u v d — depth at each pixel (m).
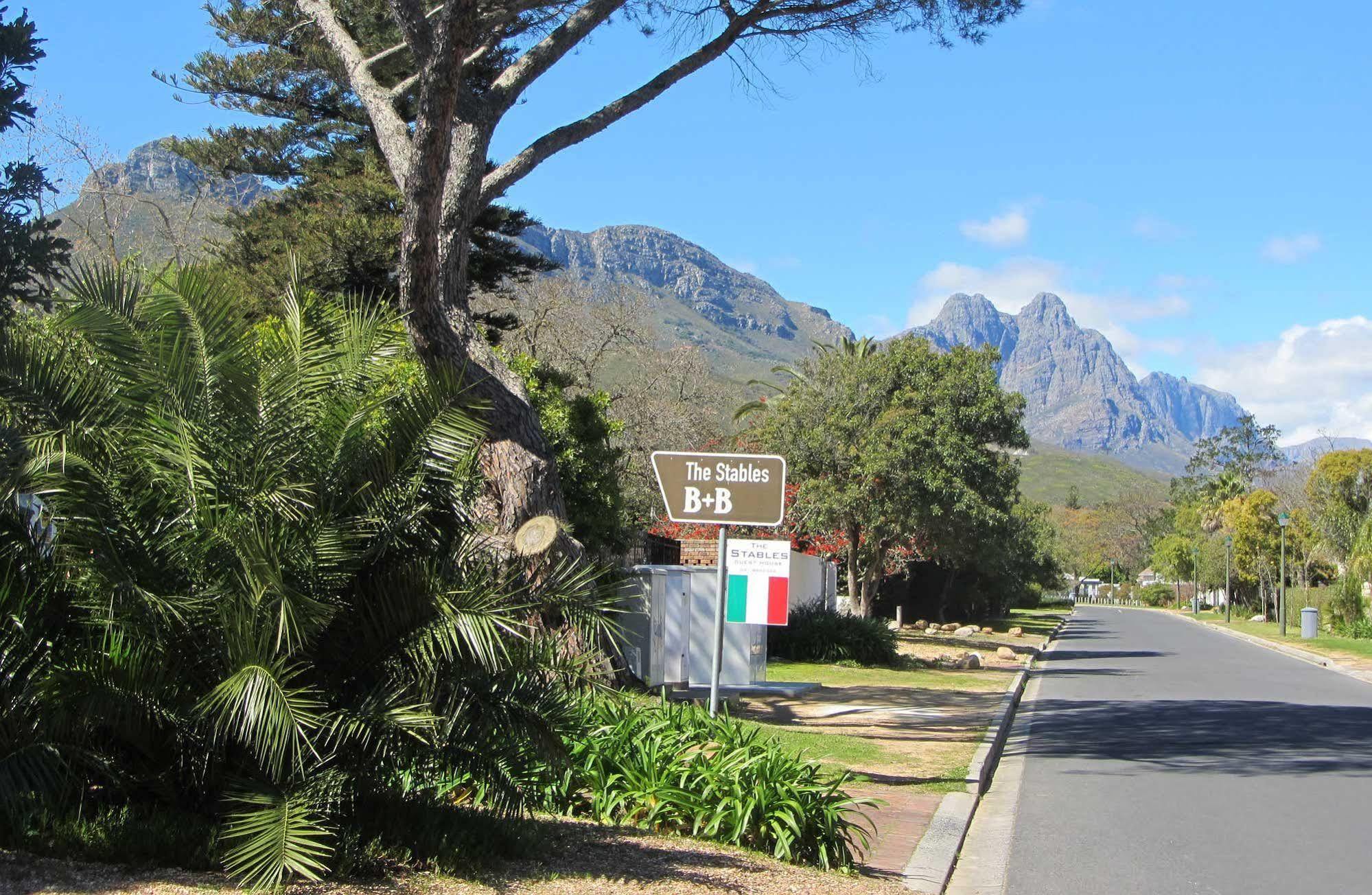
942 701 17.62
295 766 5.12
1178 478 119.75
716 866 6.11
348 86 23.75
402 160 12.23
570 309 40.25
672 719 8.43
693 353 43.44
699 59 13.41
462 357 11.35
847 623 25.25
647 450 38.16
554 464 11.84
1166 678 25.14
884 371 31.92
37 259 8.02
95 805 5.25
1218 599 92.38
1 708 4.81
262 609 4.98
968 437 31.73
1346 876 7.55
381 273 22.16
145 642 5.07
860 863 7.19
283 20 22.83
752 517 8.99
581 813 7.19
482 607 5.37
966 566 49.81
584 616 5.96
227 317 5.59
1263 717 17.22
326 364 5.79
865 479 31.28
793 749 11.19
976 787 10.13
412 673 5.45
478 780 5.72
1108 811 9.68
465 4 9.38
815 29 13.54
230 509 5.18
